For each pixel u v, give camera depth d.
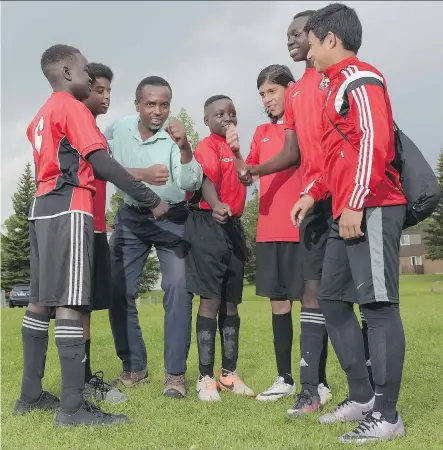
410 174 2.72
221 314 4.14
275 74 3.95
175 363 3.88
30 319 3.35
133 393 3.94
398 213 2.71
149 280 35.81
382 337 2.70
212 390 3.80
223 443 2.63
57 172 3.15
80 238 3.10
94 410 3.07
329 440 2.67
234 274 4.07
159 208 3.33
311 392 3.30
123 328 4.27
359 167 2.59
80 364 3.06
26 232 44.88
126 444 2.65
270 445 2.57
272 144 4.02
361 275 2.69
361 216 2.61
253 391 4.04
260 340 6.65
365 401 3.00
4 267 44.75
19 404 3.36
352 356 2.96
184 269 3.99
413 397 3.49
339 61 2.85
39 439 2.76
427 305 10.98
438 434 2.70
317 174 3.41
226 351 4.09
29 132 3.39
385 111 2.63
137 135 4.20
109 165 3.12
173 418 3.15
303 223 3.47
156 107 4.05
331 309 2.96
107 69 4.09
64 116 3.15
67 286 3.03
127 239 4.24
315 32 2.90
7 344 6.89
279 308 3.84
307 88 3.50
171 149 4.13
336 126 2.80
